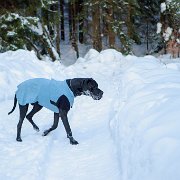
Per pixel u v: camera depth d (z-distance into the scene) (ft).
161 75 15.88
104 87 20.27
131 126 10.31
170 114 9.24
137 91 13.15
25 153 10.75
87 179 9.27
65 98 11.48
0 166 9.86
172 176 6.60
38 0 31.40
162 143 7.73
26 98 11.75
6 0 31.01
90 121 14.28
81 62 30.12
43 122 14.07
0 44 29.99
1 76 18.15
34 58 23.86
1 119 14.19
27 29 31.04
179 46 36.45
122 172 8.96
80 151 11.21
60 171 9.85
